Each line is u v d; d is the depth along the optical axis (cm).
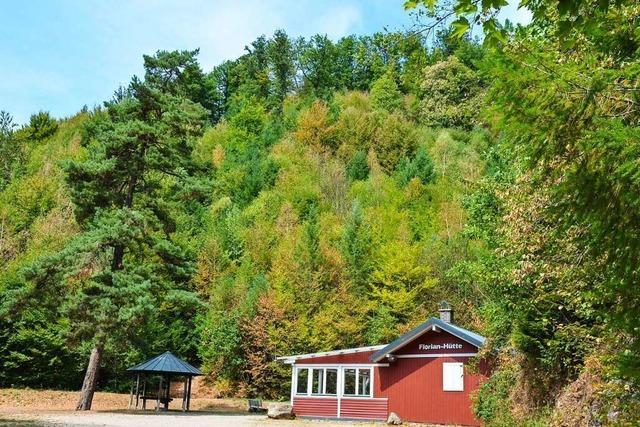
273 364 4275
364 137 7962
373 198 6431
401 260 4616
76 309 2422
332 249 5084
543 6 484
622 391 811
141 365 3030
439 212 5816
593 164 489
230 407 3769
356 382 2667
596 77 500
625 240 492
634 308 543
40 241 5141
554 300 1548
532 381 1820
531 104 513
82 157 7125
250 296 4606
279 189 6844
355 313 4522
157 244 2744
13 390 3509
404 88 9044
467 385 2348
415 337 2519
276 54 10556
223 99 10756
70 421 1983
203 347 4566
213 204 6606
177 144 2884
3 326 3769
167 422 2158
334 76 10300
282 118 9000
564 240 991
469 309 4312
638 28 575
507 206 1401
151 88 2880
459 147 7250
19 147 7512
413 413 2462
